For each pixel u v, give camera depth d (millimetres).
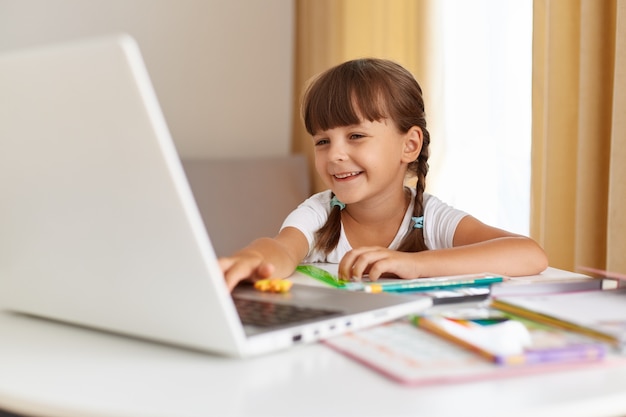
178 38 3150
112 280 645
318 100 1466
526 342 646
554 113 1902
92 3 3008
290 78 3352
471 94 2359
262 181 2896
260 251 1140
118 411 511
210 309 588
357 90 1422
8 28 2908
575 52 1895
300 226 1433
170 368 609
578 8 1885
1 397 552
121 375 591
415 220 1497
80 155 583
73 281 685
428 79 2475
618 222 1700
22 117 603
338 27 2957
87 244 637
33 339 712
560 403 518
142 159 547
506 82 2209
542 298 812
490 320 783
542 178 1972
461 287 958
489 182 2312
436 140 2463
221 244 2738
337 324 692
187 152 3199
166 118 3166
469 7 2348
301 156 3043
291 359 633
